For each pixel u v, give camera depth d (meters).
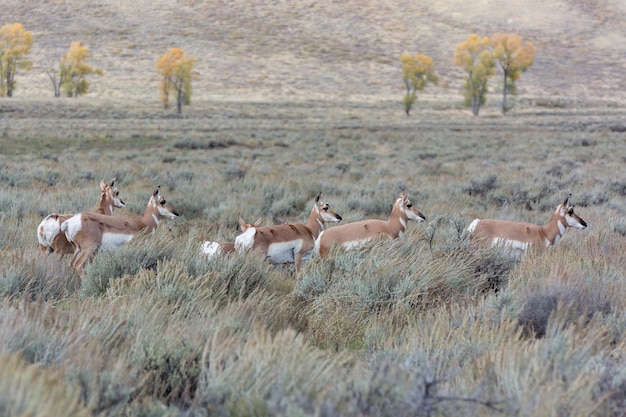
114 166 84.81
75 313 18.11
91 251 31.38
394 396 12.14
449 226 40.97
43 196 53.91
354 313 22.27
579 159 111.44
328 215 35.47
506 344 16.27
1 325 15.56
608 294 21.53
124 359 14.24
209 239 39.50
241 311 20.06
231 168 81.44
